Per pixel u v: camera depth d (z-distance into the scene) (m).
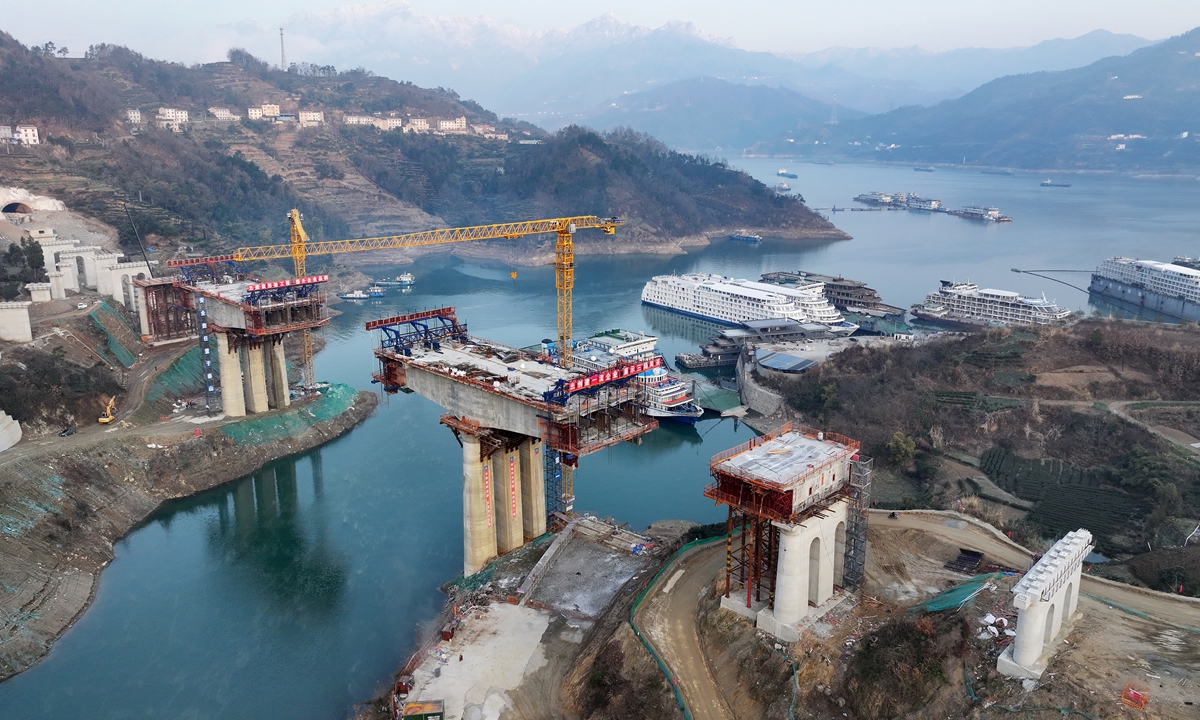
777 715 84.19
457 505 159.38
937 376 199.25
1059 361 196.00
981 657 80.75
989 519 133.00
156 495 162.38
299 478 174.12
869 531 114.06
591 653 101.38
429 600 126.38
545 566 127.62
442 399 134.25
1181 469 151.12
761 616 93.19
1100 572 117.81
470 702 97.81
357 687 106.62
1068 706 72.19
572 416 112.06
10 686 106.06
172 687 106.50
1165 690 72.62
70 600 124.75
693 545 119.12
